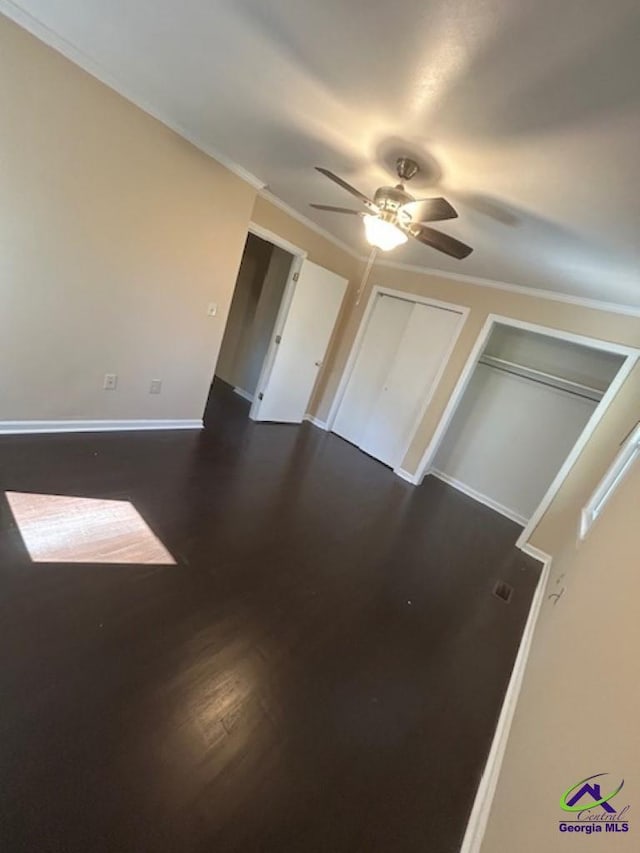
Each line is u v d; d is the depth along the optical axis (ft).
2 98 6.51
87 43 6.48
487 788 4.66
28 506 7.06
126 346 9.99
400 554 9.53
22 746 3.85
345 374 17.15
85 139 7.55
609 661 3.29
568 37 3.42
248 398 18.53
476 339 13.33
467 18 3.57
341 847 3.88
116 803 3.67
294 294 14.38
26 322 8.14
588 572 6.06
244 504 9.45
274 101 6.21
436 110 5.03
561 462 14.11
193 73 6.23
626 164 4.83
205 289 10.89
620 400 10.80
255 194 10.77
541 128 4.71
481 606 8.52
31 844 3.28
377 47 4.33
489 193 6.73
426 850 4.05
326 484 12.15
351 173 7.89
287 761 4.46
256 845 3.70
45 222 7.64
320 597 7.25
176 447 11.14
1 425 8.63
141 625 5.54
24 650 4.73
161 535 7.45
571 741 3.22
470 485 16.10
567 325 11.57
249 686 5.18
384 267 15.71
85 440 9.76
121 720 4.33
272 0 4.17
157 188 8.88
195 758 4.21
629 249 7.07
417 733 5.26
